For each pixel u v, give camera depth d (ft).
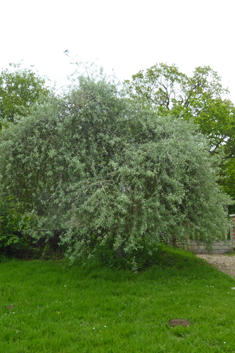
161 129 19.56
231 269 25.90
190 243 34.76
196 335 11.52
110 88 20.54
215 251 35.09
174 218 18.47
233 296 16.89
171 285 18.52
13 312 13.30
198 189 19.62
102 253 22.30
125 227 18.45
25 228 22.25
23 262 22.04
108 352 10.27
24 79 64.80
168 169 18.43
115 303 14.94
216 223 20.89
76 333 11.66
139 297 15.97
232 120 50.52
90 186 17.83
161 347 10.52
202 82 65.98
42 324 12.26
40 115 20.12
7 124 20.70
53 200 19.81
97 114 20.16
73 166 18.92
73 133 19.98
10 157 19.21
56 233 25.03
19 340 11.07
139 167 17.72
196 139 20.83
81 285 17.56
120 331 11.82
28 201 20.62
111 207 17.21
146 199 18.16
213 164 21.89
